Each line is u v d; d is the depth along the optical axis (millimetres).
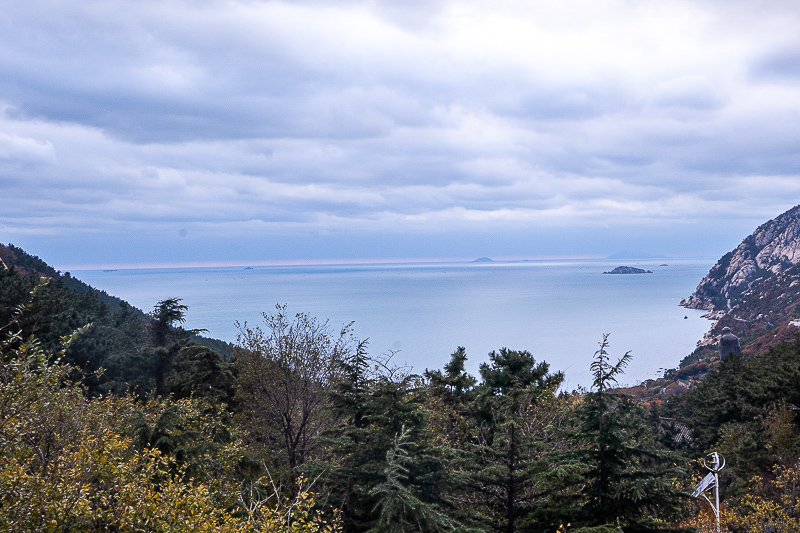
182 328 32094
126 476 9055
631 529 12070
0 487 7602
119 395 26641
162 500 8664
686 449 42438
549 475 12344
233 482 13023
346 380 16281
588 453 12742
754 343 138375
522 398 14156
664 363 194250
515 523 13570
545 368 24719
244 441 20547
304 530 9445
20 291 27266
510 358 24266
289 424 21203
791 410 36625
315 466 12859
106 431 10453
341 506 12312
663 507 12609
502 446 15078
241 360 22734
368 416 13797
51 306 30531
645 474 12453
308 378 21312
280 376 21219
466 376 24516
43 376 8883
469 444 15344
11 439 8430
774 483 26375
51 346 26594
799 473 25219
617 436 12445
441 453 13391
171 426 12477
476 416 18953
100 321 43875
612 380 12672
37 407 8812
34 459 9359
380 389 13742
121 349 30828
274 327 22562
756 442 30750
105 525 8398
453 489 14039
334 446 14289
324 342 22156
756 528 22938
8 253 78938
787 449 30469
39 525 7605
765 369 46500
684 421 49656
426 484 13094
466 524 12594
